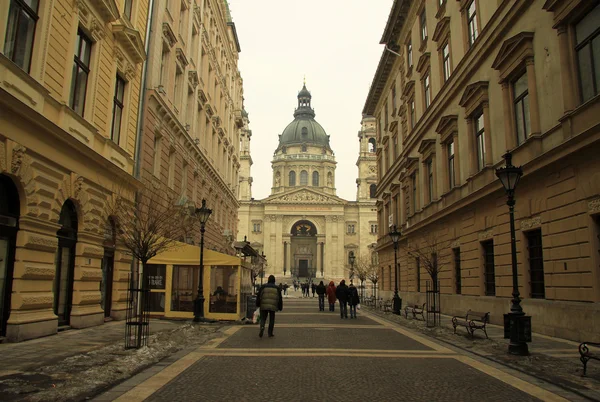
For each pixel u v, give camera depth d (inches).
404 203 1390.3
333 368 375.9
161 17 908.6
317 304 1552.7
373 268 2637.8
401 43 1430.9
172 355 434.0
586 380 339.3
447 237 979.3
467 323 601.9
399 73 1488.7
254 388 308.0
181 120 1073.5
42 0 497.7
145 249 510.0
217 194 1567.4
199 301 753.0
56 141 519.5
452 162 970.1
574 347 495.2
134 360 388.2
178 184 1067.9
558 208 568.4
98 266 651.5
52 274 525.3
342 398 285.3
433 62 1080.8
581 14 530.0
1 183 455.8
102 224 658.2
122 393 291.6
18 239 473.1
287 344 513.0
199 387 309.9
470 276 849.5
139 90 796.6
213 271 794.2
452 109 951.6
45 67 502.9
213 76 1465.3
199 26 1246.3
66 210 582.6
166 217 614.2
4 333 463.2
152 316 809.5
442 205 998.4
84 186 598.2
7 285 466.3
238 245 1344.7
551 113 585.3
